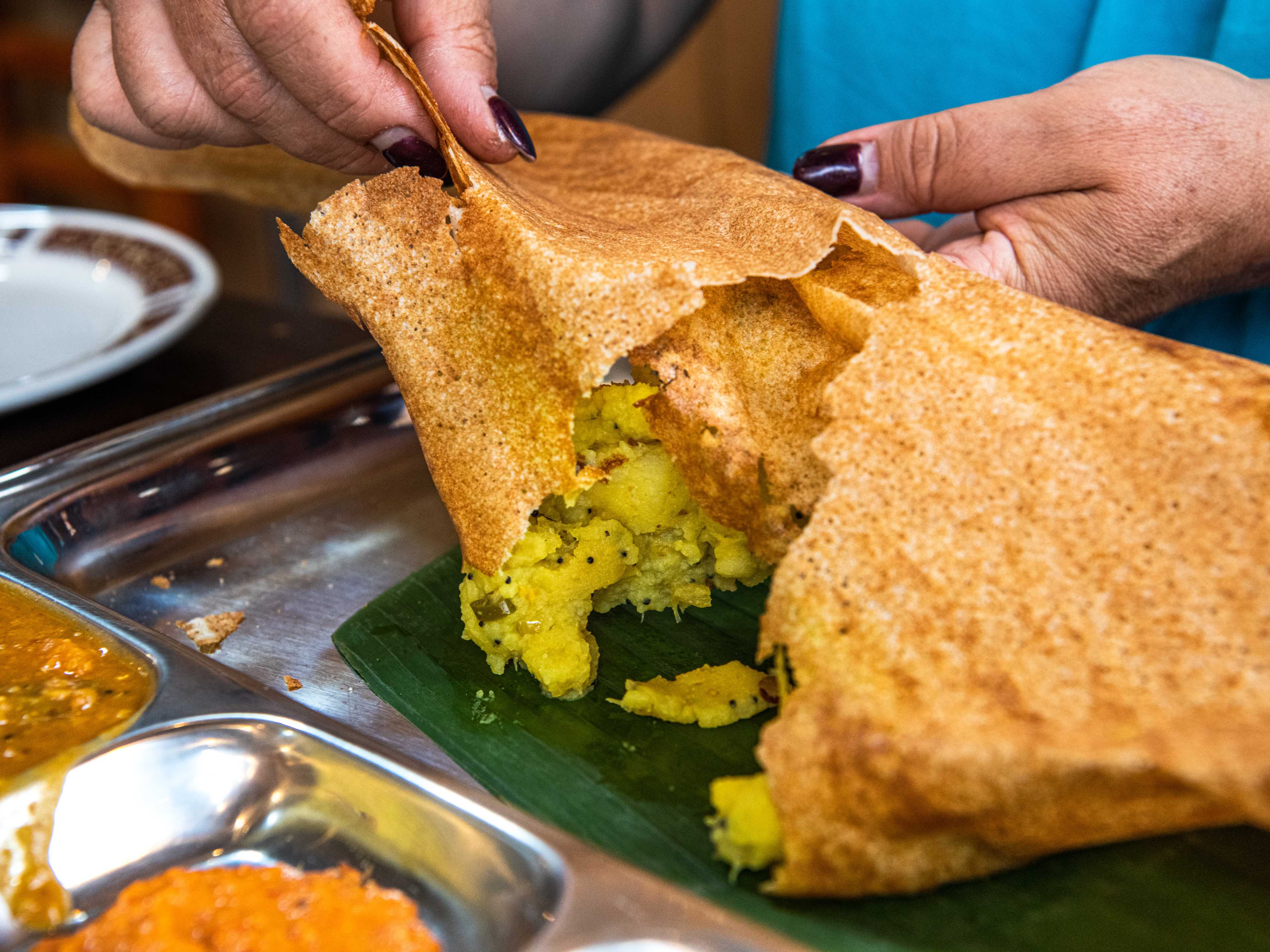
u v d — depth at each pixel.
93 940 0.15
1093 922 0.16
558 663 0.21
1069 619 0.16
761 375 0.21
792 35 0.38
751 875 0.17
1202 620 0.16
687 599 0.24
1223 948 0.15
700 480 0.21
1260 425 0.16
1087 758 0.15
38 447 0.33
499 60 0.40
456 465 0.21
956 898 0.16
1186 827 0.16
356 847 0.17
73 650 0.20
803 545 0.18
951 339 0.18
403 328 0.21
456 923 0.16
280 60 0.22
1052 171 0.24
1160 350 0.18
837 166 0.26
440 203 0.21
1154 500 0.16
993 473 0.17
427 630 0.23
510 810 0.16
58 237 0.44
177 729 0.18
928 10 0.35
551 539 0.22
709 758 0.19
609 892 0.15
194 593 0.25
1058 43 0.33
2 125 0.82
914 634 0.16
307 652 0.23
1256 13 0.28
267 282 0.77
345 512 0.28
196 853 0.18
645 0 0.45
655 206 0.24
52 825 0.17
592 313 0.19
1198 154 0.24
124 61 0.25
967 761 0.15
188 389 0.37
